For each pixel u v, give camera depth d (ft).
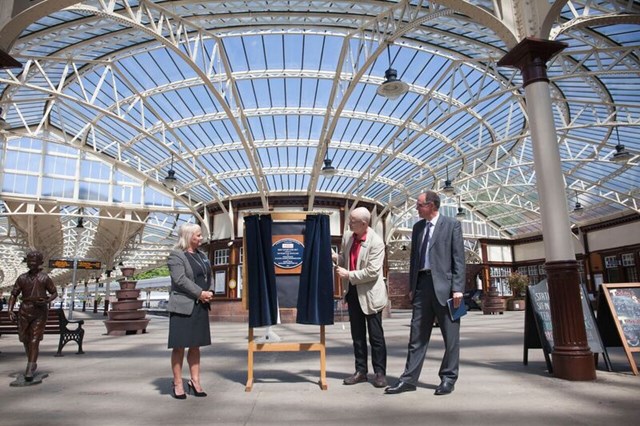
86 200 85.20
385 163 70.54
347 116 64.49
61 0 18.58
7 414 12.28
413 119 66.90
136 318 46.26
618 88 56.08
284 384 15.92
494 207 122.01
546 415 11.41
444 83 57.47
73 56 49.08
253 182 92.12
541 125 18.30
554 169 17.92
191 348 14.67
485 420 11.00
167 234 130.11
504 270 129.39
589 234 108.78
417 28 42.04
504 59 19.79
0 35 18.97
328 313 15.39
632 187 88.58
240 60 52.03
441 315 14.66
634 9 34.22
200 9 38.42
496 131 75.92
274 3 37.70
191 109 63.16
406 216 114.52
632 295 18.69
